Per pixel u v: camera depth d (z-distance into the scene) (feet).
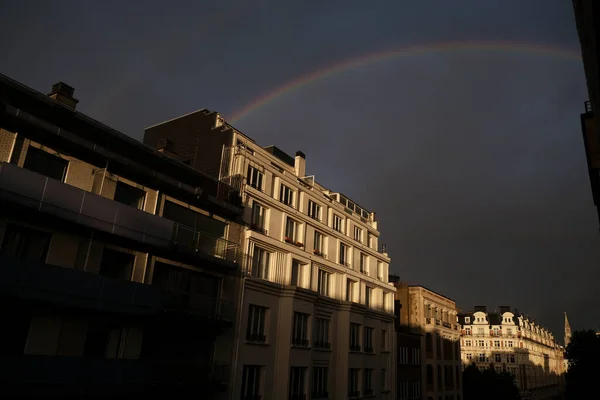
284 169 118.73
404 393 163.12
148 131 123.34
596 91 44.34
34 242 63.57
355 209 152.66
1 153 61.11
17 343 59.52
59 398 62.23
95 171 72.02
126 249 74.33
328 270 125.59
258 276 100.99
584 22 41.22
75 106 79.51
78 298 61.41
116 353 70.90
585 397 256.11
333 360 120.67
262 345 96.37
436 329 201.67
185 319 77.92
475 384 235.61
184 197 86.07
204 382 79.71
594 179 71.92
